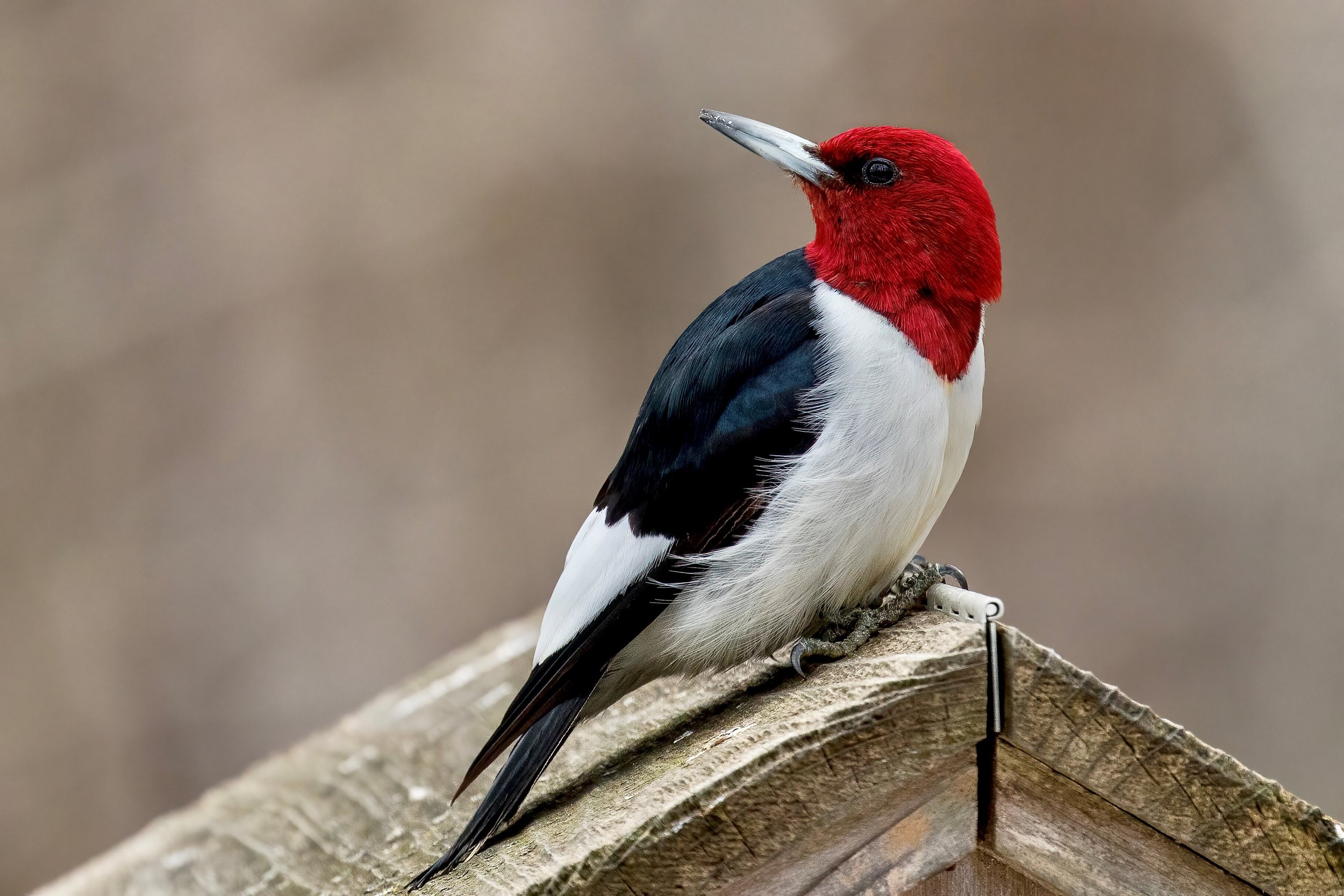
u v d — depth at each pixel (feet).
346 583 44.93
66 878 22.24
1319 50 44.83
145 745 42.50
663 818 14.71
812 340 18.26
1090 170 45.27
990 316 44.21
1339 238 43.24
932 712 15.25
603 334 47.16
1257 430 42.01
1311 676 38.88
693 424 18.17
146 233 48.37
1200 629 39.91
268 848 21.66
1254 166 44.39
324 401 47.16
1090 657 39.93
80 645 43.68
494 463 46.11
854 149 19.61
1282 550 40.52
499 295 47.70
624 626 17.94
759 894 15.31
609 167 48.06
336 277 47.96
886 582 18.31
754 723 15.87
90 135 49.08
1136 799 15.37
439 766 22.98
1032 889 16.22
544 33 49.47
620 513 18.49
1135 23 45.91
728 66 48.08
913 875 15.87
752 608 17.83
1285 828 15.15
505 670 25.75
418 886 15.61
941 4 47.39
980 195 19.11
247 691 43.55
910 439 17.72
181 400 46.96
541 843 15.67
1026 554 41.29
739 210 47.19
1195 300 43.78
